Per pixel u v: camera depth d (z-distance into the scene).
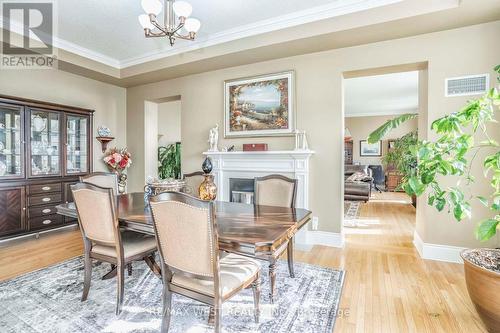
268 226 1.79
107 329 1.73
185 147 4.49
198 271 1.48
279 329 1.74
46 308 1.96
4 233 3.31
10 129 3.47
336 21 2.84
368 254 3.10
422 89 3.23
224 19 3.09
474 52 2.72
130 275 2.50
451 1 2.38
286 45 3.21
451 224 2.84
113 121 4.96
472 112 1.64
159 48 3.89
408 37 2.98
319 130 3.46
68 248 3.23
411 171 5.19
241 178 3.93
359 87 5.89
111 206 1.85
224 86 4.08
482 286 1.64
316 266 2.75
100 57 4.16
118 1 2.71
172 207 1.47
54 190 3.81
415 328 1.77
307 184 3.46
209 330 1.73
